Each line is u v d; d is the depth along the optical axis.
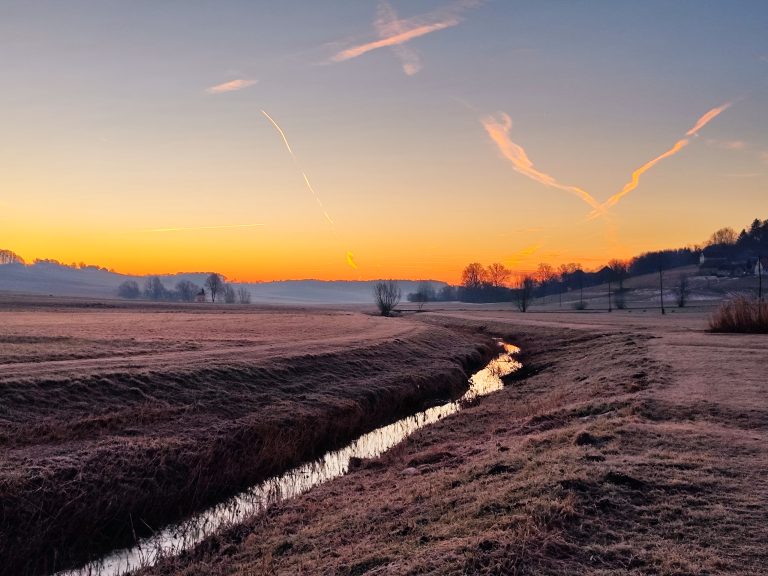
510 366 39.81
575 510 8.04
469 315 103.94
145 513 13.11
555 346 45.88
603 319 78.69
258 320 66.94
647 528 7.54
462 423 19.16
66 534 11.67
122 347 30.48
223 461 16.38
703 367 22.70
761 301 42.50
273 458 17.09
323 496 12.52
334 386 26.16
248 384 23.66
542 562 6.66
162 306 120.81
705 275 181.38
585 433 11.98
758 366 22.62
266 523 11.09
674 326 55.34
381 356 34.50
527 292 133.25
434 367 34.53
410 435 18.44
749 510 7.92
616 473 9.40
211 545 10.50
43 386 18.62
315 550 8.78
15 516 11.59
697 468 9.80
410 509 9.73
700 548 6.88
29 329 40.75
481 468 11.27
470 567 6.65
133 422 17.66
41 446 14.74
